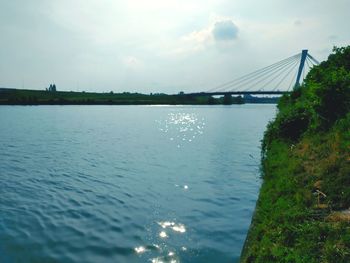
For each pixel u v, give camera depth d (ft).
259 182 73.56
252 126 237.66
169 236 43.24
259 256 27.55
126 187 68.85
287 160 53.78
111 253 38.22
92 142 142.61
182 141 150.51
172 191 65.92
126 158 104.47
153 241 41.55
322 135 57.36
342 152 44.34
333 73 66.64
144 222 48.24
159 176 79.46
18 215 50.67
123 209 54.24
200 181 74.59
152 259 36.70
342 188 35.24
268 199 40.86
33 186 68.33
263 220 35.70
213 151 120.98
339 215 30.66
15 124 224.94
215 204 57.21
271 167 56.54
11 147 123.34
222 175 80.84
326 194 35.50
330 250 24.50
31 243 40.75
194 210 53.88
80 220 48.96
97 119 289.12
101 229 45.50
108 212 52.70
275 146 70.74
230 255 37.65
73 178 76.33
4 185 68.44
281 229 29.89
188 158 105.70
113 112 415.64
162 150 122.42
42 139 149.48
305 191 36.78
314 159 47.52
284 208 35.01
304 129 70.59
